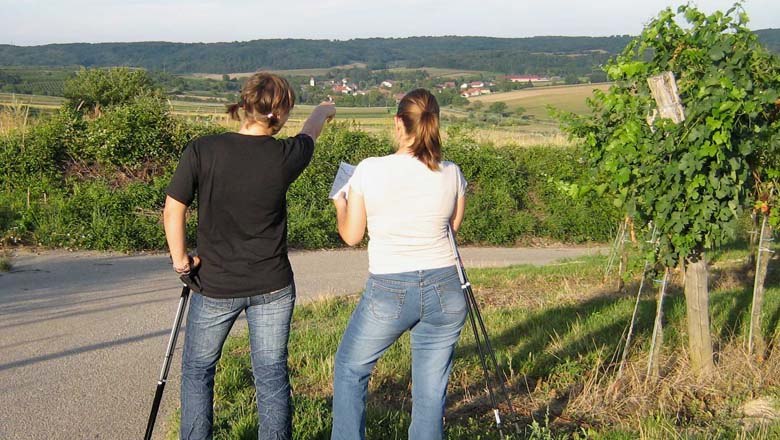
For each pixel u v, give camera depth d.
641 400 5.59
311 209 14.61
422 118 3.80
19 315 7.84
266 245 3.84
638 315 7.88
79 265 10.84
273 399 3.93
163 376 4.03
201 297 3.86
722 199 5.66
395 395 5.69
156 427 5.07
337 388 3.94
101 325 7.58
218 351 3.96
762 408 5.62
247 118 3.87
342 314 8.33
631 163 5.72
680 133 5.40
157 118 14.54
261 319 3.89
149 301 8.77
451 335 3.92
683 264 5.94
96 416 5.21
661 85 5.48
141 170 14.20
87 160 13.90
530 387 6.01
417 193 3.79
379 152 16.41
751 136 5.72
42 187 12.98
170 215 3.78
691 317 5.99
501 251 16.00
